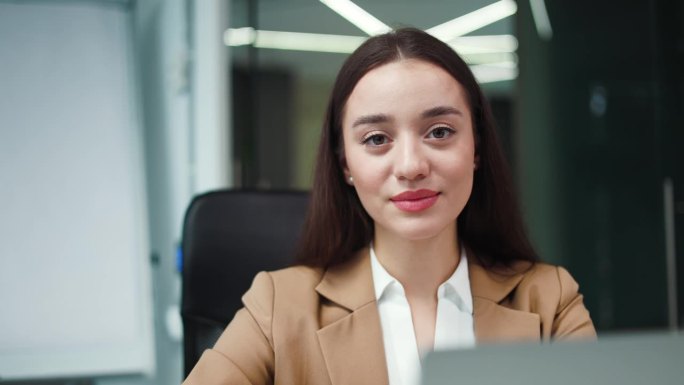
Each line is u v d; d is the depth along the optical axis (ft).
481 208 3.42
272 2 10.78
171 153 6.77
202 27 6.39
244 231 4.14
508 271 3.37
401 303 3.15
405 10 11.40
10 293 6.30
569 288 3.30
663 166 10.40
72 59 6.64
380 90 2.82
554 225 10.95
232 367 3.05
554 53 11.12
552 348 1.67
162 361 6.79
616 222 10.86
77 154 6.58
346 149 3.03
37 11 6.57
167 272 6.70
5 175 6.38
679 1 10.14
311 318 3.15
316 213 3.41
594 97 10.99
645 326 10.54
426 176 2.77
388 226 2.88
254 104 10.77
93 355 6.48
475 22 11.52
